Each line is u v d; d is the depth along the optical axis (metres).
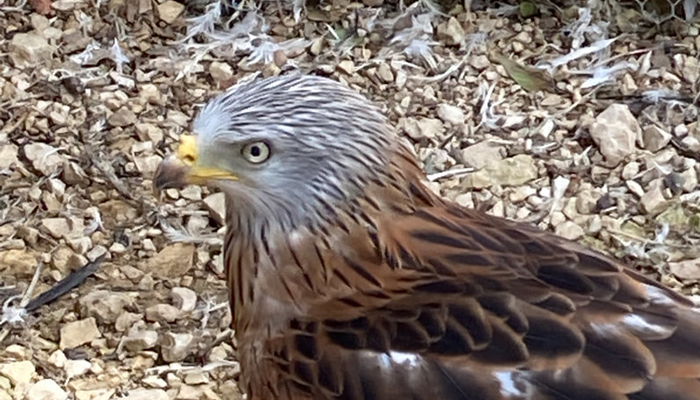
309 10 1.68
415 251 1.25
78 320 1.45
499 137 1.58
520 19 1.68
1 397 1.40
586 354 1.19
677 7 1.68
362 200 1.25
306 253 1.25
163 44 1.66
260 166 1.24
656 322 1.20
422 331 1.21
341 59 1.65
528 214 1.53
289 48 1.65
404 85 1.62
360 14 1.67
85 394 1.41
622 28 1.67
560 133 1.59
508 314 1.21
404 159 1.26
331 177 1.24
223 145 1.24
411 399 1.20
